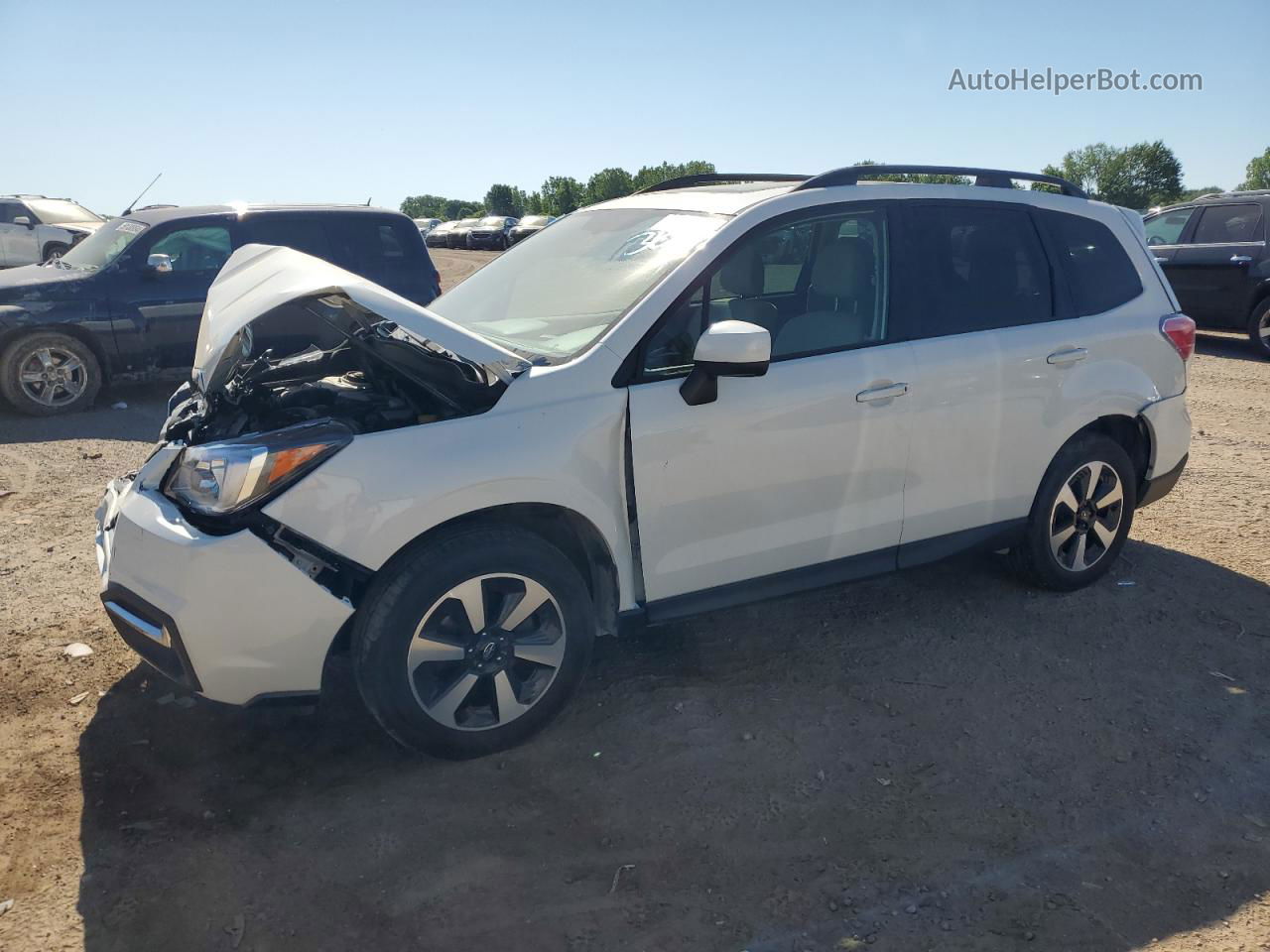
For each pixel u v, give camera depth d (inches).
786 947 98.7
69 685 149.3
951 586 186.2
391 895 106.1
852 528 152.2
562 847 113.9
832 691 148.5
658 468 133.6
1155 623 171.2
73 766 129.1
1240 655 160.1
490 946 99.0
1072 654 159.8
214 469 117.3
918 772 128.1
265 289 133.7
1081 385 169.6
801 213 148.9
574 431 128.2
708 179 184.2
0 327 335.9
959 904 104.4
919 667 155.6
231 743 135.1
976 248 164.2
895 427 151.1
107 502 143.4
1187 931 100.8
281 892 106.7
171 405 169.6
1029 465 167.8
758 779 126.4
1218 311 467.8
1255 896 105.7
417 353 130.7
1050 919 102.3
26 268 387.2
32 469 271.4
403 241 400.2
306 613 116.9
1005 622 171.2
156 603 116.5
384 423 125.0
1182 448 187.2
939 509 160.1
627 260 153.0
